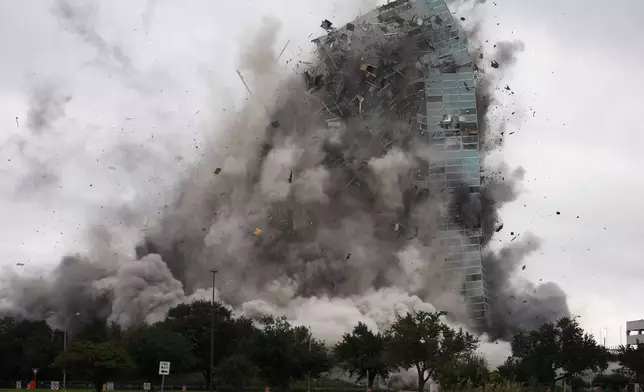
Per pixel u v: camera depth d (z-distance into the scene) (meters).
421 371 94.06
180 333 116.94
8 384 141.00
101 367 92.81
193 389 118.81
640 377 122.00
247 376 97.44
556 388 119.81
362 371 104.94
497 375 82.44
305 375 110.00
